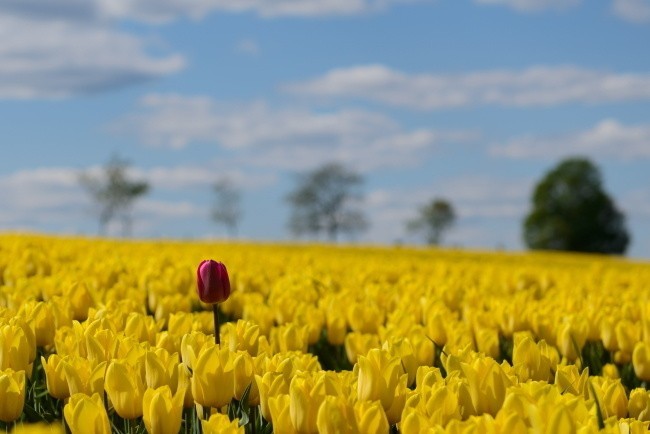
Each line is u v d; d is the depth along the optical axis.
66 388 3.34
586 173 80.00
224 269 4.02
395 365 2.95
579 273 11.58
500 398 2.95
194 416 3.34
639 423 2.79
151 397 2.82
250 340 4.00
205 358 3.07
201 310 7.38
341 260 12.73
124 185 66.25
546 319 5.65
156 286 6.55
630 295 7.95
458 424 2.47
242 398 3.32
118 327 4.48
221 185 73.06
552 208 80.88
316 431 2.73
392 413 2.99
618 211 80.88
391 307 6.80
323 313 5.83
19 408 3.04
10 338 3.55
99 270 7.61
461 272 11.43
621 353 5.46
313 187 89.75
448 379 3.21
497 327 5.80
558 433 2.32
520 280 9.48
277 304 5.84
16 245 10.80
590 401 2.83
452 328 5.08
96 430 2.67
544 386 2.81
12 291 6.24
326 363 5.71
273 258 12.05
